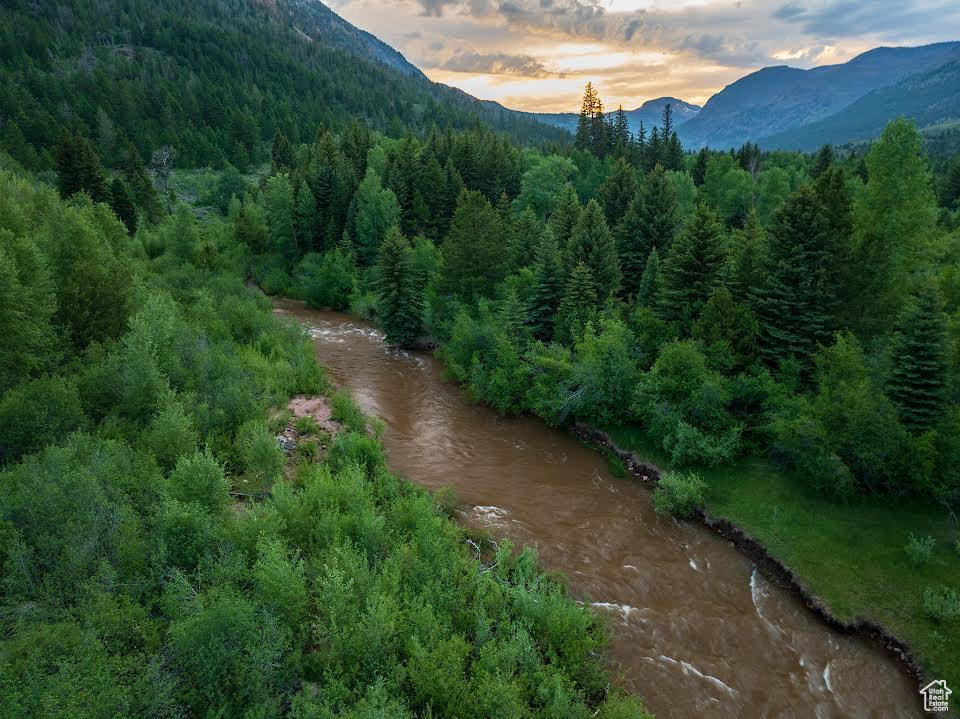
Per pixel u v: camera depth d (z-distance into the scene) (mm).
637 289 46812
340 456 23688
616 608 18266
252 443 20422
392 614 12672
